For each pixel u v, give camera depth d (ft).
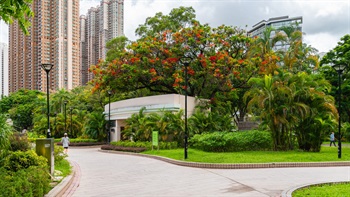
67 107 154.20
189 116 83.35
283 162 44.73
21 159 29.76
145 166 47.47
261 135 62.44
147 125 76.18
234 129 83.87
